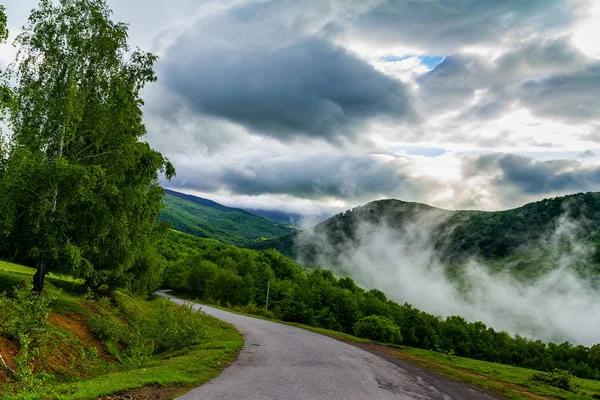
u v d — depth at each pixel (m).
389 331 50.03
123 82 20.64
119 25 20.94
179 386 10.51
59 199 18.14
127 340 20.58
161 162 23.64
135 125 22.11
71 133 18.59
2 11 13.33
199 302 73.44
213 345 19.42
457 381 15.70
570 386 17.08
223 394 9.90
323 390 11.40
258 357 16.88
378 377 14.59
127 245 22.33
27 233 17.53
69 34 19.41
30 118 18.67
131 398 9.09
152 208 26.66
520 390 15.17
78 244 19.08
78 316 20.66
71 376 13.18
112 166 20.09
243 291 87.31
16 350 12.73
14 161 16.03
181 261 113.81
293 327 39.59
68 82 18.83
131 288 33.00
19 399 8.43
